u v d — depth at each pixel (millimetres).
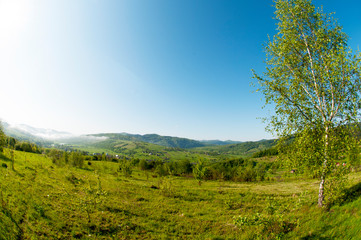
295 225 11328
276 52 15453
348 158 12336
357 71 11922
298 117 13891
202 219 17359
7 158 35594
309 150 12633
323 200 13234
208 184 45344
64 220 12852
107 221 14398
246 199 25156
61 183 24578
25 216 11539
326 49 13836
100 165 82125
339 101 12625
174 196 26750
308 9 14133
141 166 100688
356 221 9539
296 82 14055
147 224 15195
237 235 12883
